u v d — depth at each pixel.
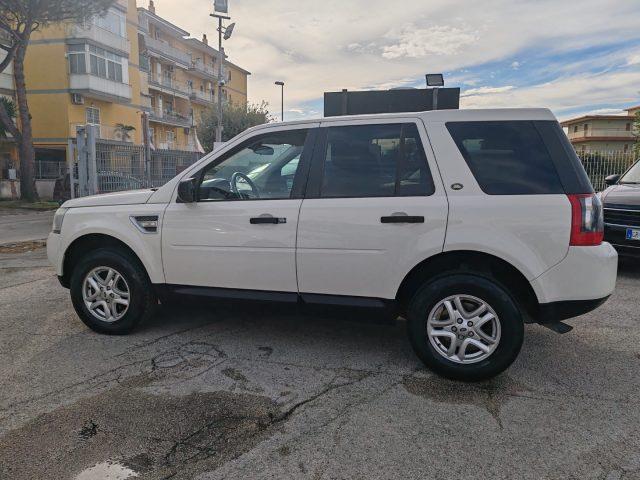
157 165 15.95
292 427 2.80
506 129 3.35
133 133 37.91
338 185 3.58
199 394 3.19
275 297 3.71
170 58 48.44
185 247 3.88
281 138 3.82
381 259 3.41
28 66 31.05
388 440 2.67
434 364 3.39
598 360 3.75
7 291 5.80
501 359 3.24
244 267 3.74
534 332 4.36
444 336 3.36
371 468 2.43
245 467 2.44
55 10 20.36
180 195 3.79
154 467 2.44
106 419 2.88
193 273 3.90
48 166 29.06
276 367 3.61
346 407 3.02
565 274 3.16
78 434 2.73
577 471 2.41
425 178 3.40
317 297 3.62
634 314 4.87
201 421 2.86
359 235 3.43
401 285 3.45
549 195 3.20
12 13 19.91
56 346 4.01
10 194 25.66
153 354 3.84
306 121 3.76
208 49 57.62
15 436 2.71
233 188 3.88
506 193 3.25
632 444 2.63
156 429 2.78
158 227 3.95
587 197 3.18
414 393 3.21
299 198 3.64
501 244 3.19
